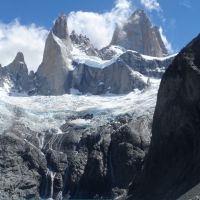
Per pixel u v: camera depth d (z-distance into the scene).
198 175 115.25
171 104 141.62
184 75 138.00
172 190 120.88
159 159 141.25
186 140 133.12
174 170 131.12
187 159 129.12
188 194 108.75
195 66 136.00
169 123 140.62
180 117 136.50
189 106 134.25
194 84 133.62
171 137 139.25
